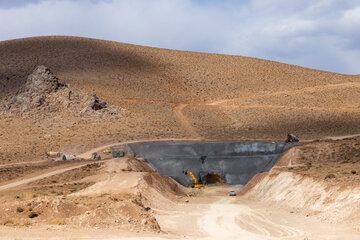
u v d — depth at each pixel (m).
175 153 93.56
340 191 37.91
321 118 141.25
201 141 112.69
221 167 84.81
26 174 70.69
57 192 48.00
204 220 38.16
